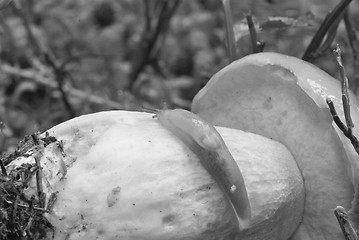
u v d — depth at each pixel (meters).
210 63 0.60
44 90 0.56
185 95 0.58
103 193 0.31
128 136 0.32
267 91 0.35
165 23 0.56
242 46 0.44
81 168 0.31
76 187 0.31
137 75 0.56
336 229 0.34
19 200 0.31
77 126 0.32
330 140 0.33
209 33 0.64
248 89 0.35
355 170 0.33
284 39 0.50
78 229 0.31
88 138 0.32
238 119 0.36
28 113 0.53
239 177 0.31
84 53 0.60
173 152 0.31
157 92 0.57
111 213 0.31
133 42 0.62
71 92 0.53
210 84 0.36
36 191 0.31
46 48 0.56
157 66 0.58
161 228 0.31
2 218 0.30
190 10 0.67
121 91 0.54
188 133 0.31
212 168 0.31
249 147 0.33
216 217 0.31
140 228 0.30
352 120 0.33
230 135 0.33
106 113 0.33
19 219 0.31
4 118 0.51
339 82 0.34
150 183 0.31
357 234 0.33
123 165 0.31
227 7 0.42
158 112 0.33
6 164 0.32
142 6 0.66
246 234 0.32
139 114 0.33
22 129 0.52
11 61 0.58
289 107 0.34
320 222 0.34
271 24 0.44
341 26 0.52
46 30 0.63
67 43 0.62
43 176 0.31
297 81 0.34
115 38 0.63
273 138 0.35
